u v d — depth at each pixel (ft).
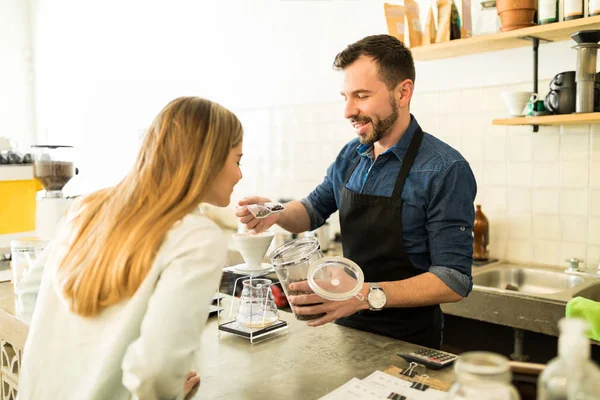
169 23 14.28
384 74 5.28
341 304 4.42
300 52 11.28
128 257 3.43
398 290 4.83
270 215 5.68
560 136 8.02
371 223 5.68
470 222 5.27
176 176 3.64
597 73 7.05
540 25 7.27
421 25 9.32
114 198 3.79
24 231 9.55
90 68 17.06
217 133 3.73
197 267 3.44
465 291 5.06
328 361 4.24
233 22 12.62
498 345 7.79
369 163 6.00
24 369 3.81
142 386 3.23
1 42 18.62
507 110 8.49
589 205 7.85
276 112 11.90
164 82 14.65
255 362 4.23
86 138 17.60
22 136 19.25
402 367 4.07
